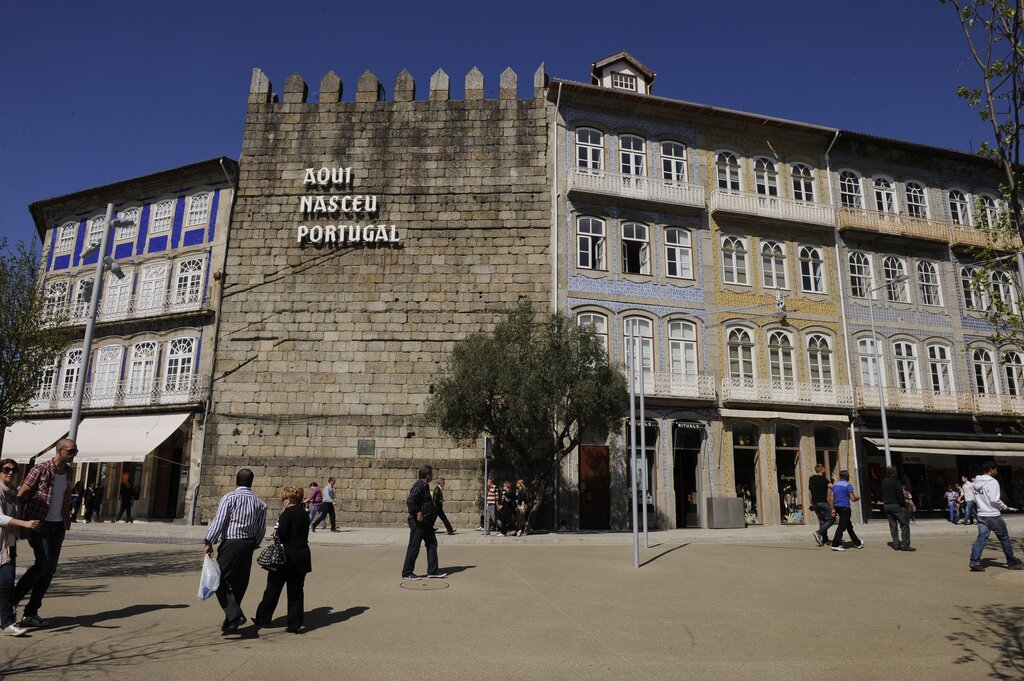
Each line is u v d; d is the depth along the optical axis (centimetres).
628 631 773
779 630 782
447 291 2519
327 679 583
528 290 2509
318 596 967
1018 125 823
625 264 2572
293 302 2523
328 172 2627
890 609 901
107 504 2697
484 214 2581
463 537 1970
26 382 1792
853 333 2711
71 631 736
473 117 2670
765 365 2584
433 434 2392
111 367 2742
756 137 2823
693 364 2531
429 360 2456
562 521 2291
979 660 662
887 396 2644
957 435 2670
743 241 2686
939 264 2895
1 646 668
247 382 2456
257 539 765
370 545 1769
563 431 2080
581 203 2570
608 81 2892
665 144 2727
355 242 2561
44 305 1950
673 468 2416
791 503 2511
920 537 1925
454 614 854
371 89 2716
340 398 2433
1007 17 799
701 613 873
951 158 2995
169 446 2689
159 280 2748
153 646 681
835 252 2761
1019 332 1516
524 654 673
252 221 2609
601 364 2072
